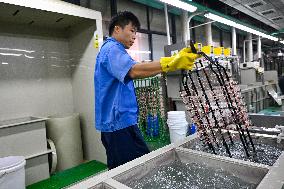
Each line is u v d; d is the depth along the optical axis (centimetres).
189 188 90
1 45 287
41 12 259
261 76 763
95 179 78
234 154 112
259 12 636
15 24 297
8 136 249
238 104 110
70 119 310
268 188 61
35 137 270
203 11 577
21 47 304
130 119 149
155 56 662
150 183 93
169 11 643
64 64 345
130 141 150
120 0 546
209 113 106
